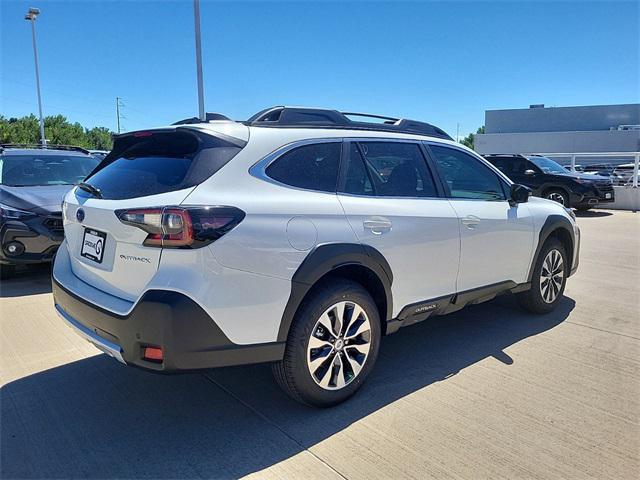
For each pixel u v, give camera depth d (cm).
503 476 249
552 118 5438
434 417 303
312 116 339
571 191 1376
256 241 266
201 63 1259
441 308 380
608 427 292
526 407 315
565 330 457
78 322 304
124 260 273
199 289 251
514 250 437
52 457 265
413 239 344
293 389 297
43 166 721
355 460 262
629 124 5181
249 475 251
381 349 414
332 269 296
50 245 584
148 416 306
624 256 801
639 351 407
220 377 359
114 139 351
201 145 283
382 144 357
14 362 381
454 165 409
